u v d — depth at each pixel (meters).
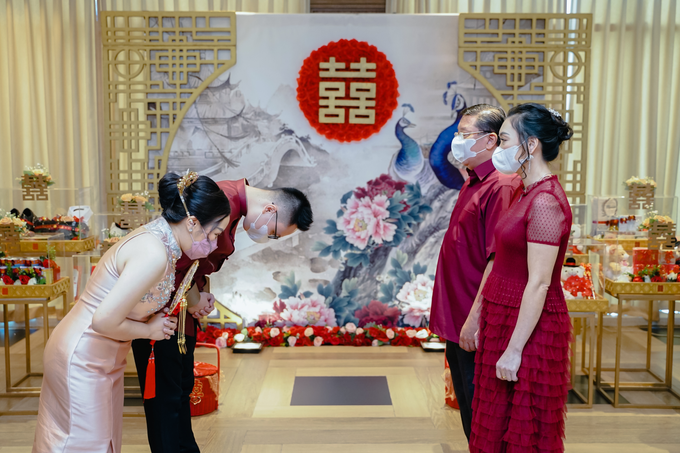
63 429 1.59
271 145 3.94
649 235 3.05
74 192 3.81
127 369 3.47
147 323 1.66
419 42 3.88
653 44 4.51
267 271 4.04
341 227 4.01
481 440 1.79
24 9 4.42
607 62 4.52
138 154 4.20
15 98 4.45
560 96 4.36
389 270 4.04
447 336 2.19
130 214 3.35
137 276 1.56
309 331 3.93
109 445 1.65
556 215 1.63
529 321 1.64
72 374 1.59
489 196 2.05
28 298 2.92
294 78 3.89
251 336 3.92
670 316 3.20
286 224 2.26
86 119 4.43
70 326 1.64
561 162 4.00
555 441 1.69
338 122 3.92
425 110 3.92
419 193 3.99
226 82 3.89
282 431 2.69
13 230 3.08
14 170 4.48
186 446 2.20
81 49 4.39
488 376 1.78
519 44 3.84
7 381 3.13
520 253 1.73
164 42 3.83
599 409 2.98
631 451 2.52
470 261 2.13
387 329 3.96
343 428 2.72
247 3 4.46
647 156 4.63
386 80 3.89
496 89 3.91
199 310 2.25
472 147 2.10
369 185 3.98
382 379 3.34
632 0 4.49
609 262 3.10
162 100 3.87
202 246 1.72
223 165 3.95
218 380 2.92
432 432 2.69
